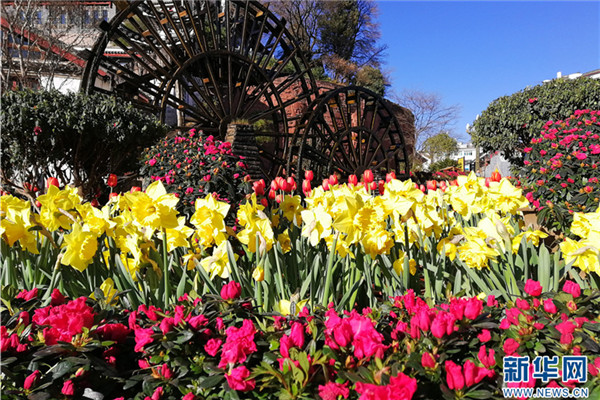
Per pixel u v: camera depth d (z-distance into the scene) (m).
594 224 1.88
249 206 2.03
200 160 6.05
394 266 2.17
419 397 1.24
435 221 2.28
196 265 1.98
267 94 14.66
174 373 1.42
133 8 11.20
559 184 5.48
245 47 14.54
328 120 20.28
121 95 11.47
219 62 13.16
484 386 1.30
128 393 1.51
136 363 1.56
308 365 1.23
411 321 1.40
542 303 1.58
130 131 8.70
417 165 32.12
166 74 11.73
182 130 12.30
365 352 1.26
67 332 1.41
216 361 1.43
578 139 5.62
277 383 1.29
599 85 10.91
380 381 1.19
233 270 1.95
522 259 2.20
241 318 1.63
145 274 2.33
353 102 16.45
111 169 9.11
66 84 17.91
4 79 15.20
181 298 1.83
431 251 2.27
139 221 1.92
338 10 32.25
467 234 2.17
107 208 2.06
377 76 32.50
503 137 12.23
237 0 13.56
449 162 29.34
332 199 2.09
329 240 2.11
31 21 16.66
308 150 14.30
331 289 2.09
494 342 1.50
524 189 6.15
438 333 1.32
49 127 7.93
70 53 17.94
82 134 8.27
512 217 2.96
